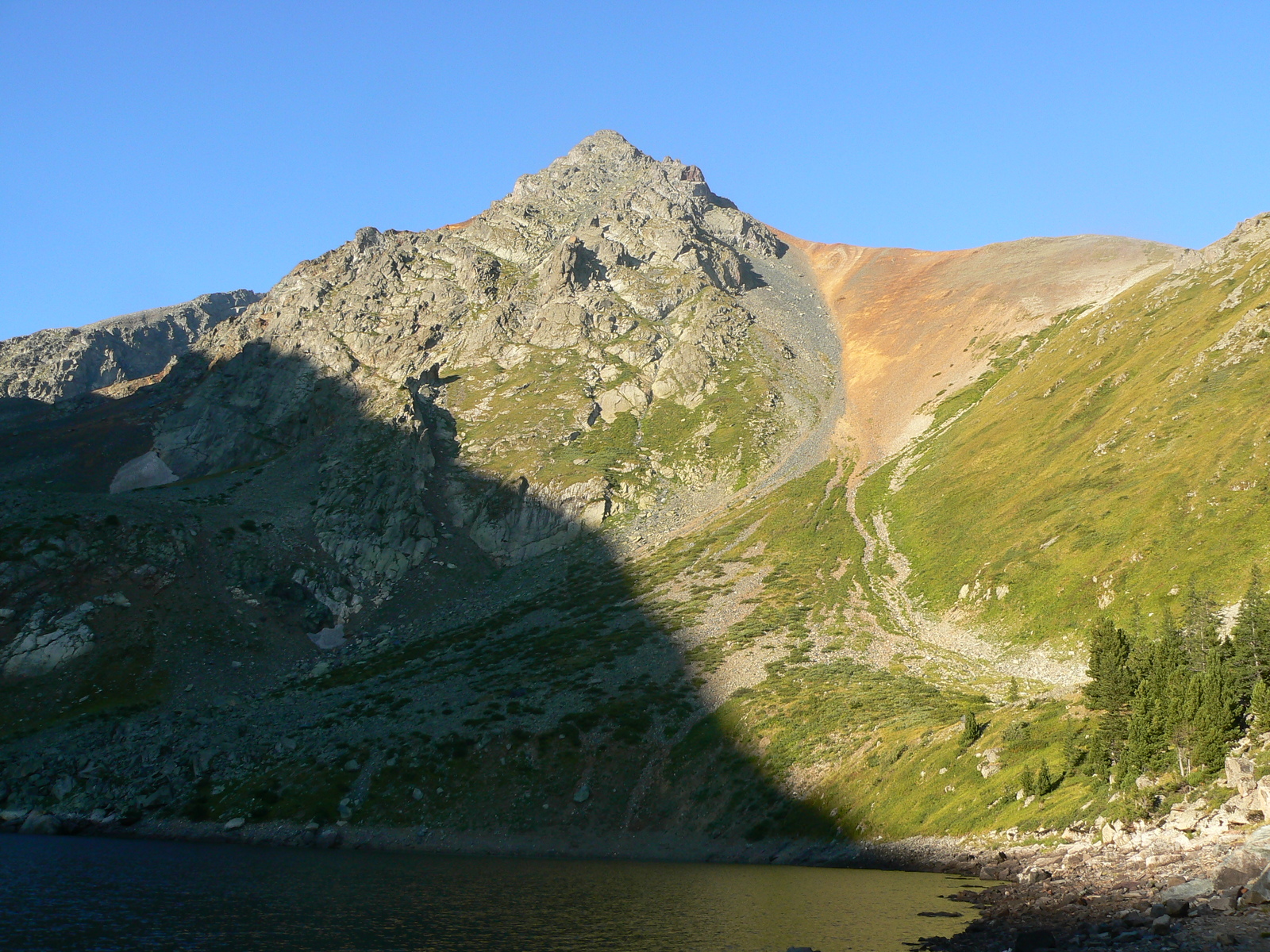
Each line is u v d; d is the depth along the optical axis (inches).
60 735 4658.0
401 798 3794.3
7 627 5457.7
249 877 2765.7
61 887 2559.1
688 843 3316.9
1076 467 5319.9
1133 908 1485.0
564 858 3324.3
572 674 4672.7
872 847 2810.0
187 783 4148.6
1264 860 1423.5
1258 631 2427.4
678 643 4940.9
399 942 1895.9
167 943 1921.8
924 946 1616.6
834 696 3966.5
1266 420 4370.1
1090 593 4153.5
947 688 3946.9
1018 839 2367.1
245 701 5128.0
